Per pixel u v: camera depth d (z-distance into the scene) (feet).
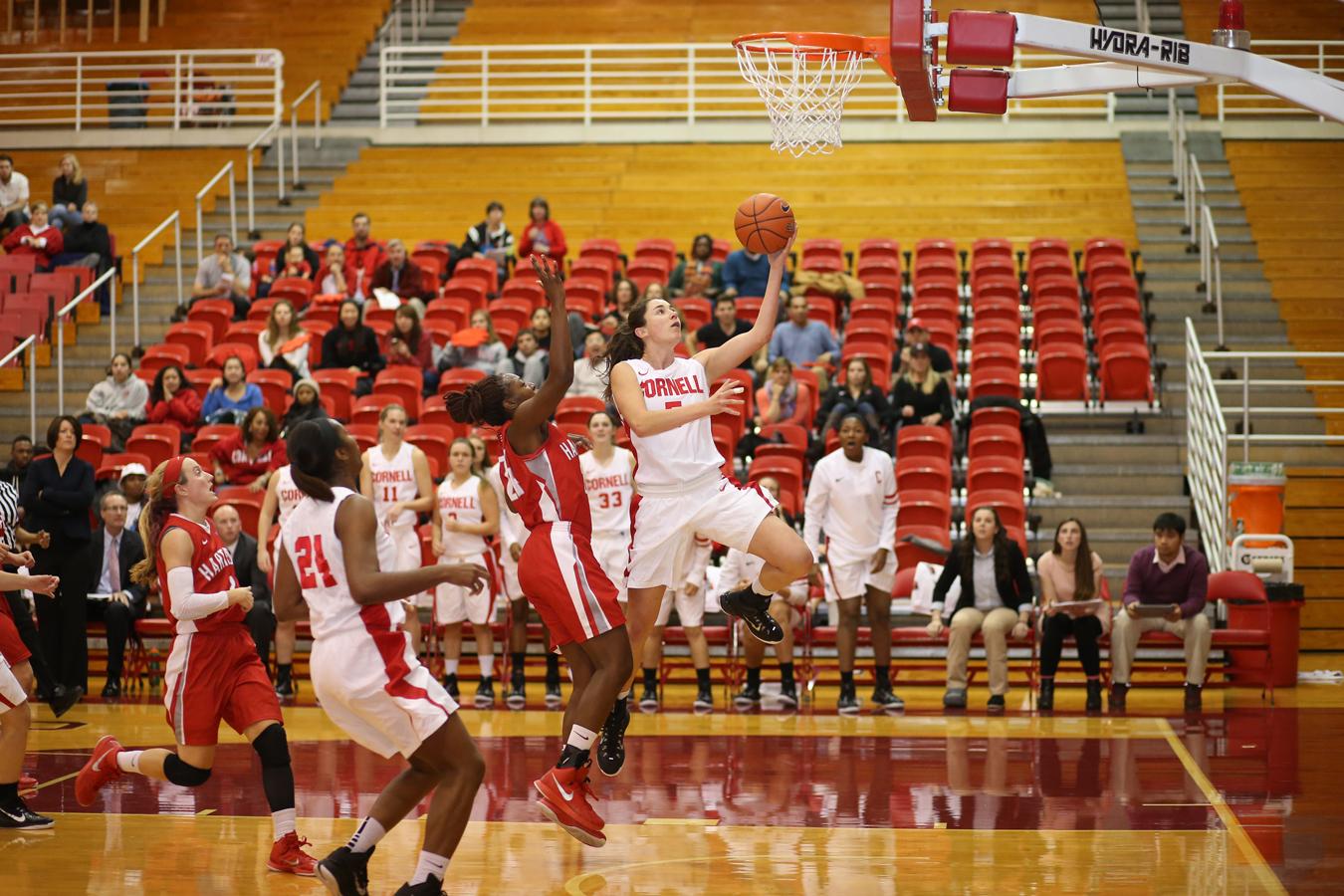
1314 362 51.11
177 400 46.93
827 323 52.49
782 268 22.25
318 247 59.62
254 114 74.54
